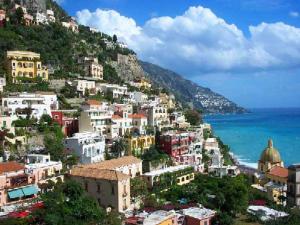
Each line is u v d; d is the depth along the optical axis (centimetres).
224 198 11031
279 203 12569
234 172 16075
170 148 16562
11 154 12875
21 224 8719
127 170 13038
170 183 13250
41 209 9225
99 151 14675
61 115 15988
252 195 12600
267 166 16975
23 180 10838
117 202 10600
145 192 11675
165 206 10806
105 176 10894
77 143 13875
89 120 15888
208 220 9781
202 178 14262
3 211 9512
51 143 14100
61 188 10294
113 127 16762
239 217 10856
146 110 19825
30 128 14325
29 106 15175
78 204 9525
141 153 16200
